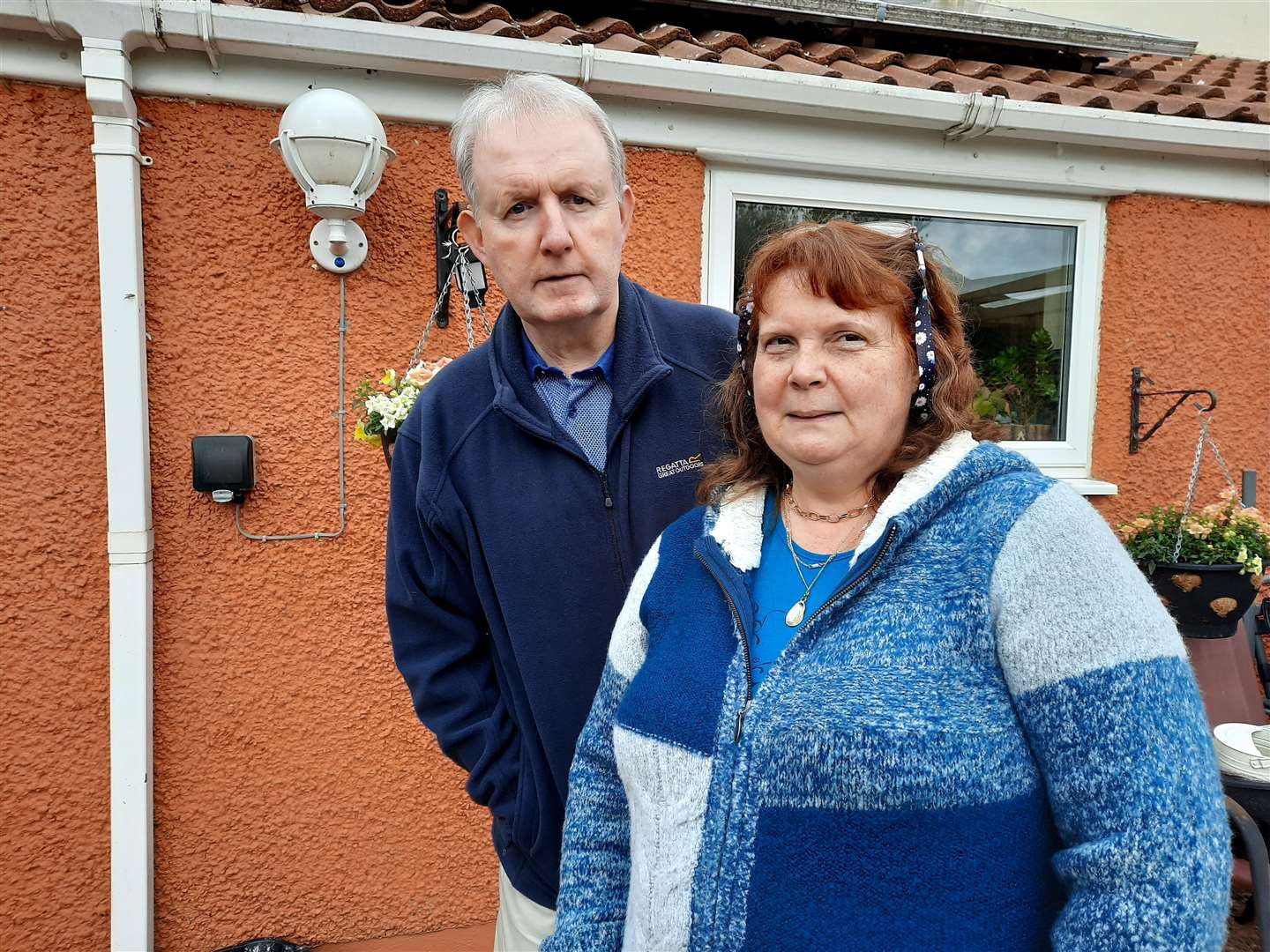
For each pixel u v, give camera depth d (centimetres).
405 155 217
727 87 216
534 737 145
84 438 202
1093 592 84
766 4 257
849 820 88
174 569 211
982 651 88
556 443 141
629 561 141
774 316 103
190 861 218
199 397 208
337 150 190
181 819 216
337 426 218
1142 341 273
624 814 117
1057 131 241
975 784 85
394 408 180
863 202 254
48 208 196
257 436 212
